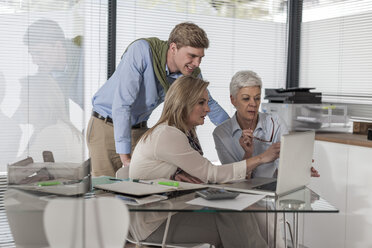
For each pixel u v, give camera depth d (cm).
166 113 216
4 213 151
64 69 155
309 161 204
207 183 206
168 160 207
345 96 374
